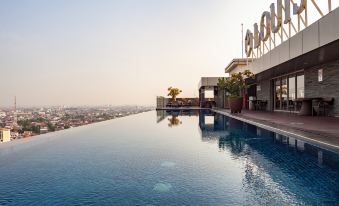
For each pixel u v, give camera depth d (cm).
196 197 290
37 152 552
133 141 696
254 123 986
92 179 363
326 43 813
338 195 291
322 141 524
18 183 348
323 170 391
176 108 2955
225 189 315
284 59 1173
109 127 1068
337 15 749
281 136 705
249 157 487
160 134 838
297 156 479
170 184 336
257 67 1647
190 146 611
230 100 1620
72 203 277
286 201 274
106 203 275
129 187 327
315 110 1294
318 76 1280
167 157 495
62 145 638
